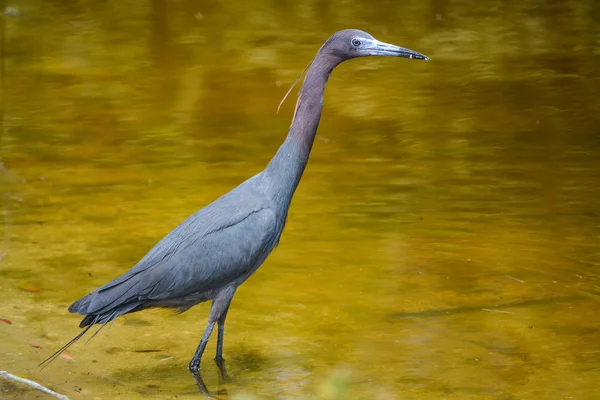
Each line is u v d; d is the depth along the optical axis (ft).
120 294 27.99
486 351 30.35
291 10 89.20
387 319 32.78
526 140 54.29
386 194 45.62
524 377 28.50
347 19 85.46
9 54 73.26
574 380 28.25
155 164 49.75
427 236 40.45
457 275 36.47
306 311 33.50
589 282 35.70
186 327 32.68
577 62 71.61
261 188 30.37
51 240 39.32
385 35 79.46
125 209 43.09
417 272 36.73
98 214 42.45
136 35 79.82
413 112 59.77
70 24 83.56
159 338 31.68
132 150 52.16
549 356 29.91
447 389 27.71
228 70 69.26
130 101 61.67
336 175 48.39
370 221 42.06
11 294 34.19
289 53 73.77
